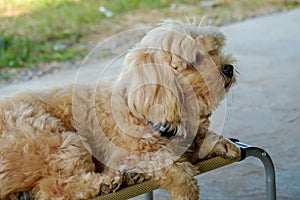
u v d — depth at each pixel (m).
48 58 7.92
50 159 2.59
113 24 9.91
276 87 6.29
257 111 5.51
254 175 4.14
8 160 2.53
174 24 2.88
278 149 4.58
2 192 2.51
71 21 10.05
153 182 2.69
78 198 2.54
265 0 11.73
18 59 7.89
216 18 10.20
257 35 8.90
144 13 10.80
